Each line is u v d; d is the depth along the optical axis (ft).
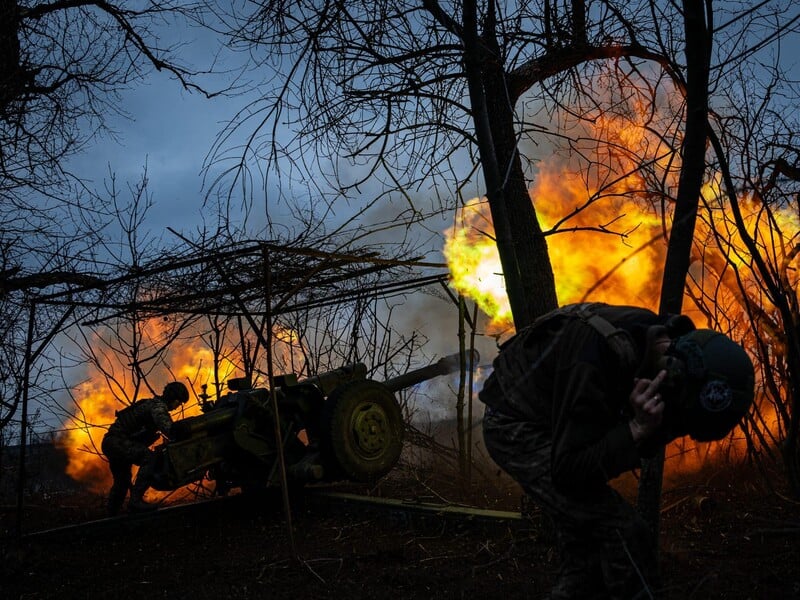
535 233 16.08
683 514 17.10
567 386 7.83
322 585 14.84
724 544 14.57
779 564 13.25
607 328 7.91
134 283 20.33
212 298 22.40
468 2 12.71
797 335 15.29
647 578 8.20
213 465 22.45
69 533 20.90
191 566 17.37
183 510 22.54
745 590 12.05
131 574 17.07
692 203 10.12
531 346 8.79
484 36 15.12
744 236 11.81
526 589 13.35
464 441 23.04
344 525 20.63
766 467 19.42
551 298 16.24
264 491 23.62
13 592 16.05
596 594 8.48
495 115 16.31
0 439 25.93
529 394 8.62
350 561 16.46
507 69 14.44
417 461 27.48
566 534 8.53
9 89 24.90
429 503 20.48
